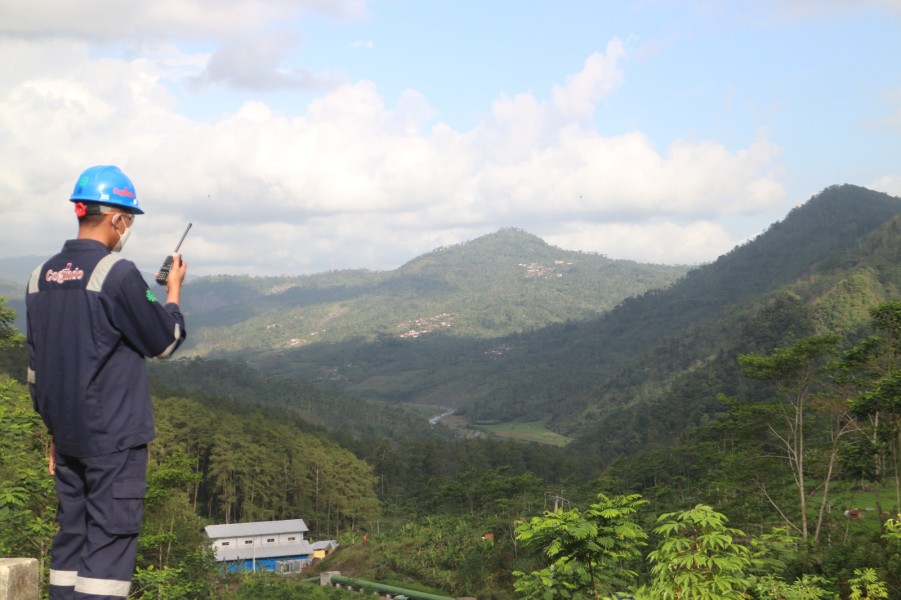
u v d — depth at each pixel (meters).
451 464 120.62
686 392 135.88
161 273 2.91
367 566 63.75
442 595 49.72
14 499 11.59
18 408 14.38
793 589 7.45
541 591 6.25
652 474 69.50
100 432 2.51
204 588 32.16
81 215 2.74
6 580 2.90
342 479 96.94
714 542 5.66
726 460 39.62
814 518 36.69
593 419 194.38
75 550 2.59
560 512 6.16
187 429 87.62
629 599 6.16
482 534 59.16
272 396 189.50
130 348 2.62
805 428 38.72
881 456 35.16
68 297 2.55
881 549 15.41
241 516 86.88
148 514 23.30
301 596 51.09
